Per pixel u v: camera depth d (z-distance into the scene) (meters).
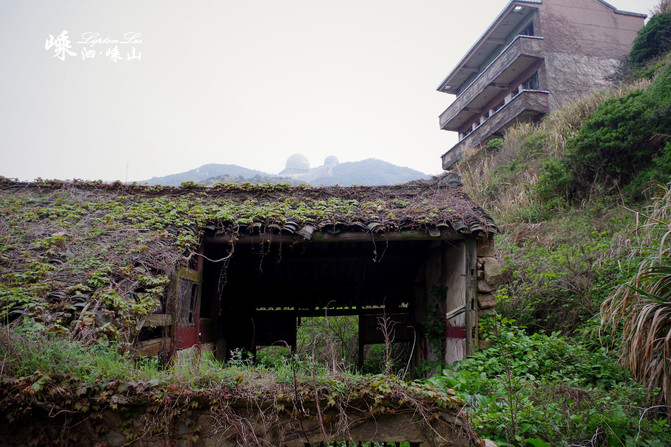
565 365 5.38
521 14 18.84
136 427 2.73
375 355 9.68
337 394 2.80
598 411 4.11
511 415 3.74
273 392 2.79
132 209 6.19
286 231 5.82
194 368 3.04
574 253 7.84
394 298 8.41
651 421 3.95
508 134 15.66
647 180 9.06
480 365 5.55
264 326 8.34
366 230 5.98
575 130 12.47
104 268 4.38
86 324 3.63
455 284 6.45
